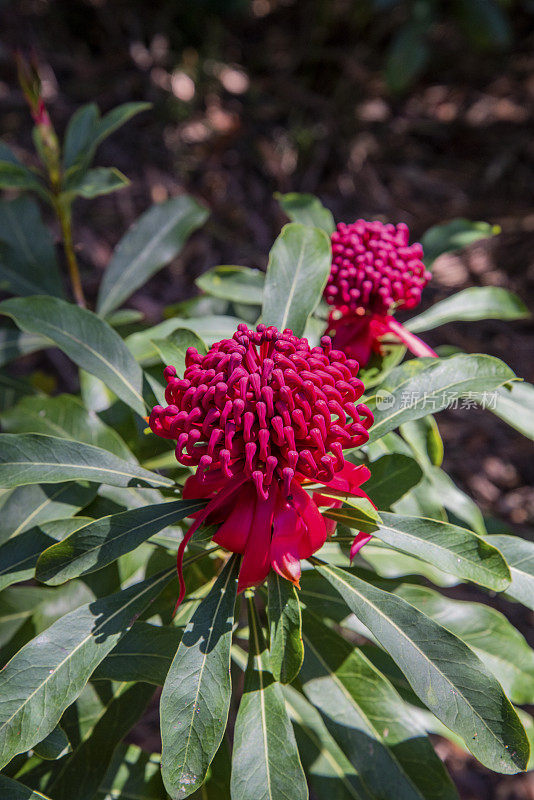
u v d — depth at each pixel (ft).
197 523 1.43
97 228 4.48
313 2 5.64
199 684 1.36
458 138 5.38
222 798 1.69
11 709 1.37
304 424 1.39
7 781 1.43
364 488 1.71
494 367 1.56
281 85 5.38
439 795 1.61
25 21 5.01
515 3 5.80
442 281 4.65
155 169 4.80
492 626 1.88
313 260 1.75
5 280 2.34
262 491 1.36
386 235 1.91
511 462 4.24
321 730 1.93
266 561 1.45
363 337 1.92
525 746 1.34
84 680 1.40
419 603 1.90
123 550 1.46
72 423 1.87
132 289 2.43
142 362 2.11
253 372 1.43
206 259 4.58
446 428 4.31
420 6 4.90
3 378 2.31
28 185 2.19
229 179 4.90
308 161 5.09
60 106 4.83
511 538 1.63
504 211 5.02
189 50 5.31
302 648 1.39
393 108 5.45
